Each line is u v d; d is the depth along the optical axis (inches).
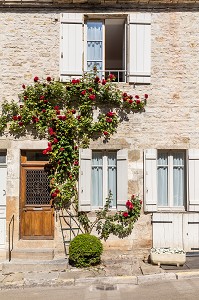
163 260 293.1
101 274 273.1
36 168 326.6
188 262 301.9
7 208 317.7
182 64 328.5
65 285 260.2
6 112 322.7
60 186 318.7
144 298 230.8
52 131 315.3
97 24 341.1
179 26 330.0
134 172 323.0
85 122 318.3
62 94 321.4
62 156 317.4
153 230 317.7
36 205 323.9
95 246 292.2
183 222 319.0
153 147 323.6
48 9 328.8
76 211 319.3
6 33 327.0
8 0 323.0
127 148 323.3
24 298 236.4
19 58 326.0
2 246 323.6
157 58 328.8
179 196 332.5
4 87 324.2
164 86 327.0
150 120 325.1
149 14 329.7
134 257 315.9
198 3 328.8
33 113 318.3
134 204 319.3
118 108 325.4
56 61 327.0
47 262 295.3
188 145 323.6
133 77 325.7
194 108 325.7
